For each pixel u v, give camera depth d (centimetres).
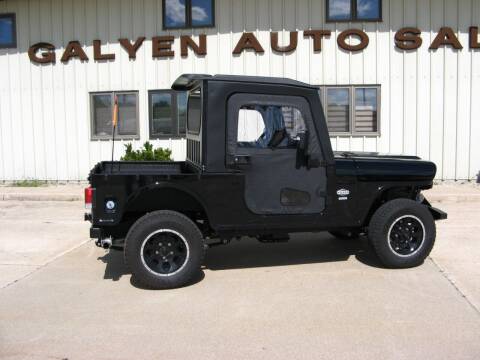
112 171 694
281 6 1238
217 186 572
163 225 550
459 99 1239
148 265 551
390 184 622
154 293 546
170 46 1265
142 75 1278
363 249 723
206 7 1253
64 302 520
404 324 452
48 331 446
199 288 561
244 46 1248
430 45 1231
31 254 716
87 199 562
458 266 630
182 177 563
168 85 1273
